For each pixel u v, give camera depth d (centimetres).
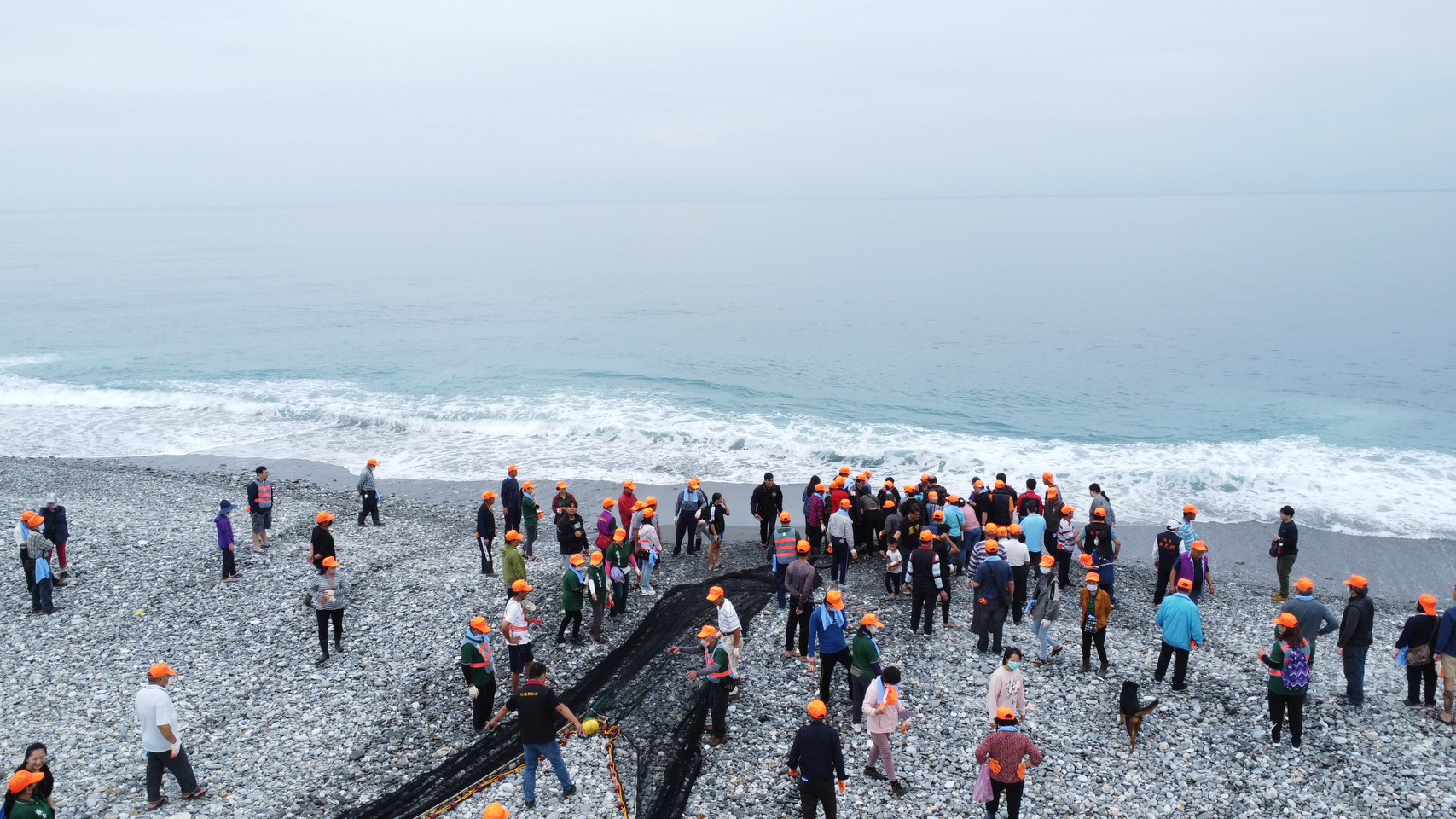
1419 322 6075
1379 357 4972
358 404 4062
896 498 2048
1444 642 1282
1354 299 7194
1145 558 2239
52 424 3791
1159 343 5588
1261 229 17312
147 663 1546
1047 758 1227
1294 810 1107
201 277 10388
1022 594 1677
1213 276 9138
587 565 1576
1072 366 4966
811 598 1513
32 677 1491
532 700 1107
